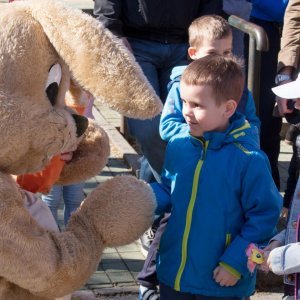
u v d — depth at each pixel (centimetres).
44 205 282
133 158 651
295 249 281
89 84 254
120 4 446
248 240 300
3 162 249
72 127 258
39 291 258
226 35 395
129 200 274
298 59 484
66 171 302
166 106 358
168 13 449
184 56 465
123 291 431
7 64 246
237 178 303
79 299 341
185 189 310
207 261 306
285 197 348
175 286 311
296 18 480
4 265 247
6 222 245
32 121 244
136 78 254
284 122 738
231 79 302
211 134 307
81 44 252
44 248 252
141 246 483
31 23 254
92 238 270
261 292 439
